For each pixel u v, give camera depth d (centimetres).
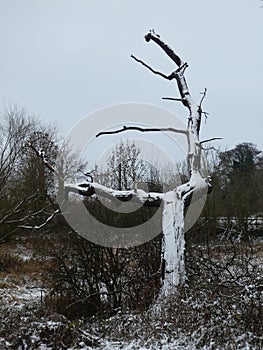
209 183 929
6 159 1912
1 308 1022
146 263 1104
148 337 675
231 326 648
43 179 1667
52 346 678
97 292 1112
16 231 1688
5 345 667
